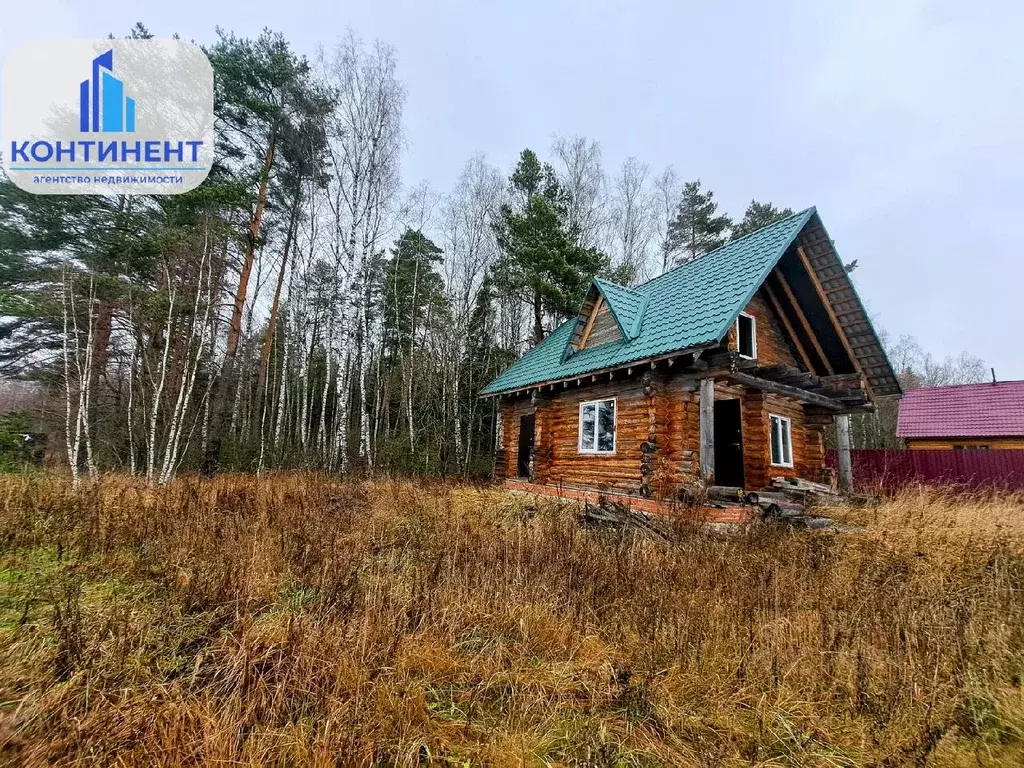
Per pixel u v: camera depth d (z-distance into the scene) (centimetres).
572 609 452
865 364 1143
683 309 1001
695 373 901
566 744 292
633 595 496
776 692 346
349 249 1664
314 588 486
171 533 639
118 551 583
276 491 1005
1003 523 856
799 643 404
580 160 2598
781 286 1177
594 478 1139
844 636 408
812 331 1210
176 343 1376
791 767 283
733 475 1309
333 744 254
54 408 1539
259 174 1694
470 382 2203
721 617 445
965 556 662
